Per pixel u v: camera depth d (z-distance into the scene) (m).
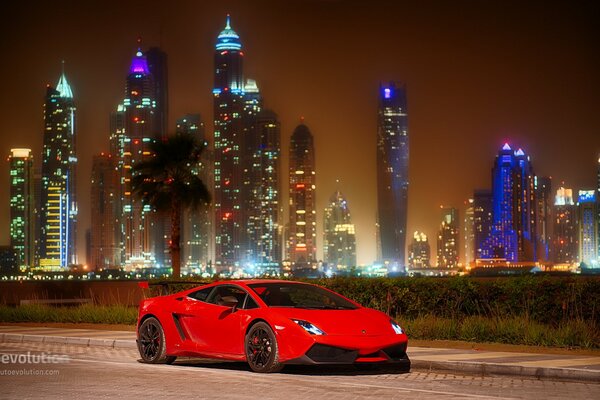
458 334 19.45
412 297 22.22
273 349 13.54
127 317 26.42
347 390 12.01
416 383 12.90
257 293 14.41
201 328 14.78
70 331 22.83
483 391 12.06
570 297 19.84
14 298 47.84
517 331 18.50
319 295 14.76
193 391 11.91
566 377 13.23
